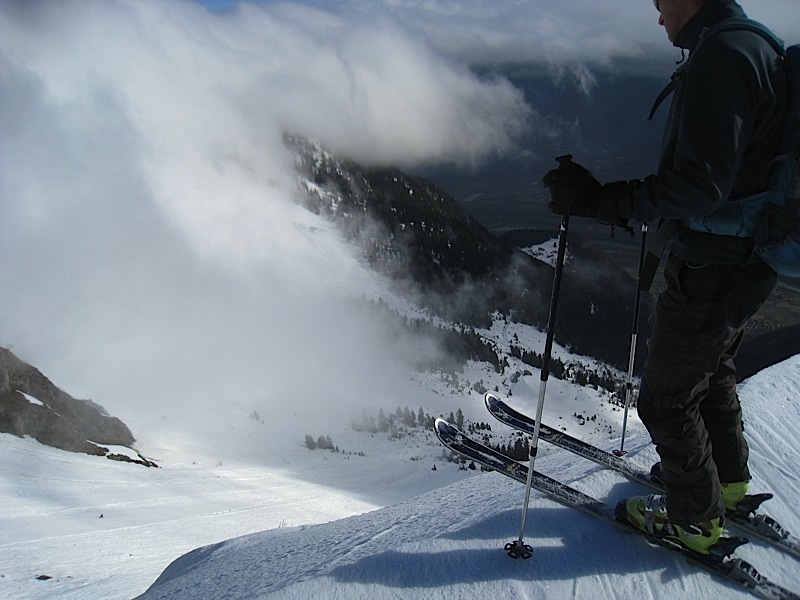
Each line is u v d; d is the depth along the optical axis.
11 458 42.84
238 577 3.06
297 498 48.78
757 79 1.98
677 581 2.53
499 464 2.98
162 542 28.02
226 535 31.61
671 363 2.38
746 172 2.13
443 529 2.86
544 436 3.44
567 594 2.43
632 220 2.24
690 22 2.22
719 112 1.97
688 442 2.42
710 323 2.29
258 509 40.94
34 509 32.62
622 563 2.60
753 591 2.51
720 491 2.53
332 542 3.20
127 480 43.81
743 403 4.18
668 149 2.23
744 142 2.00
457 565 2.55
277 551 3.41
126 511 34.91
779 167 2.10
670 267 2.37
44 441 48.66
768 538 2.83
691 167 2.01
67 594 18.06
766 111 2.04
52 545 25.78
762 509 3.14
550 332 2.52
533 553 2.61
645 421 2.54
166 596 3.22
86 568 22.02
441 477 71.88
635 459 3.49
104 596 17.56
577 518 2.85
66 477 41.41
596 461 3.29
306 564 2.85
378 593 2.41
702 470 2.46
